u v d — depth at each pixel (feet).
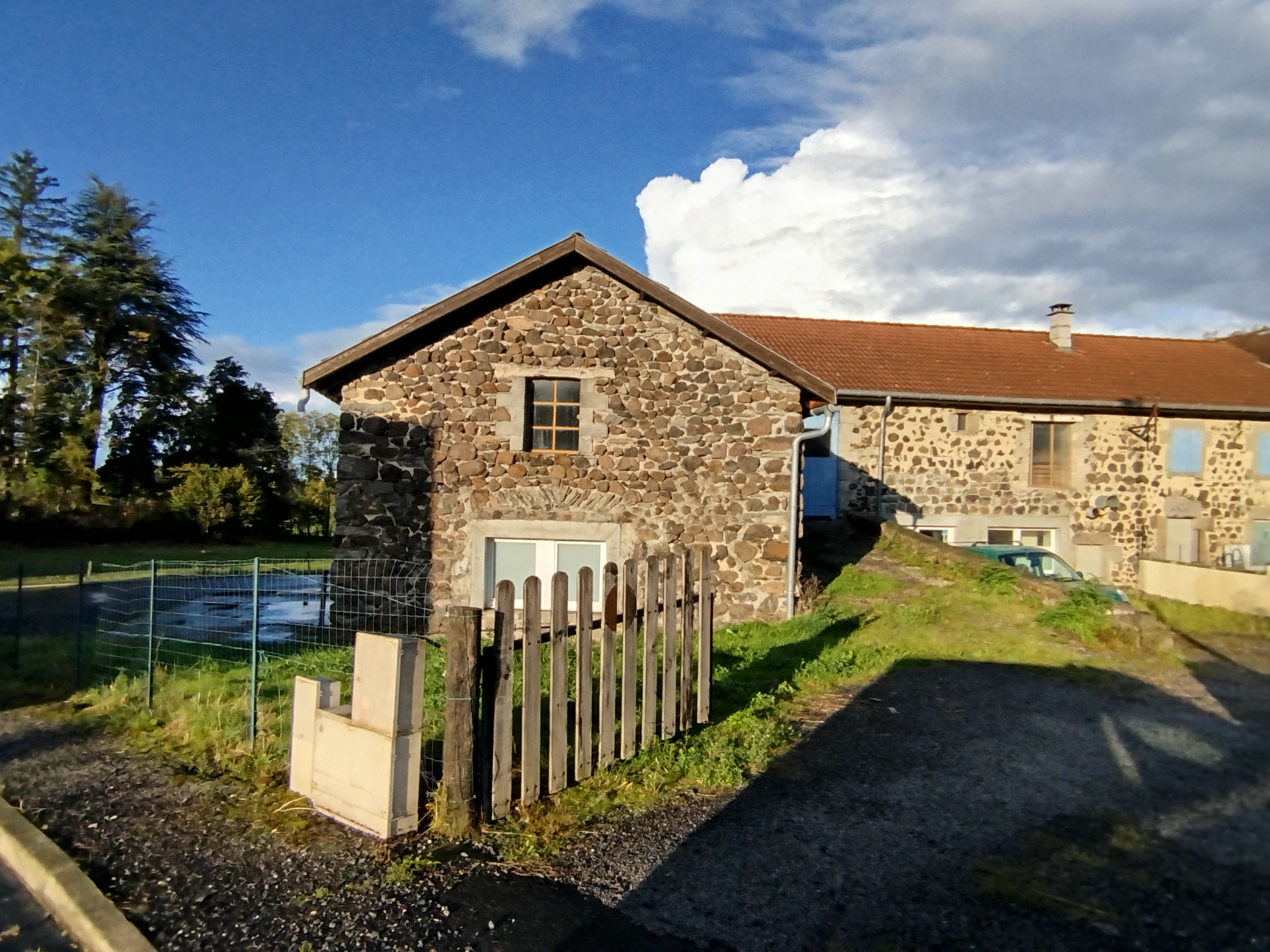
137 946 11.59
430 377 33.58
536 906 12.46
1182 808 13.10
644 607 18.39
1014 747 17.78
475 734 15.17
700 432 33.76
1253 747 13.35
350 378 33.65
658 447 33.73
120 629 34.22
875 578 38.50
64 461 92.58
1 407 92.99
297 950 11.50
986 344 62.80
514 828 15.01
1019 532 54.75
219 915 12.44
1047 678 23.36
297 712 17.16
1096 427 55.31
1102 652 25.32
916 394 52.24
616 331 33.71
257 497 95.50
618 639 26.32
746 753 18.29
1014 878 12.24
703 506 33.73
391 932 11.87
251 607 39.96
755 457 33.65
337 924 12.11
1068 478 55.36
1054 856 12.73
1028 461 54.54
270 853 14.43
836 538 48.42
